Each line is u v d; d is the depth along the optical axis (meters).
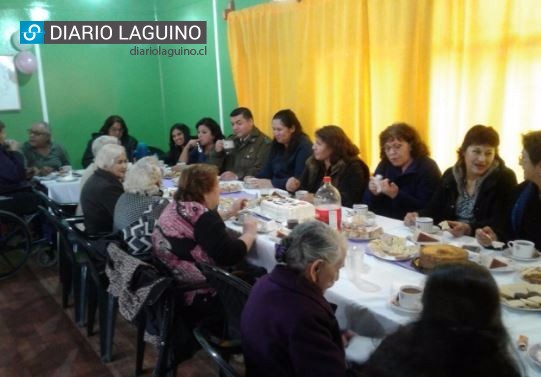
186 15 5.29
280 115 3.53
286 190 3.20
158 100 6.05
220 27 4.83
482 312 0.77
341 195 2.85
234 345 1.51
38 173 4.40
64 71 5.37
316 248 1.24
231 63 4.48
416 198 2.63
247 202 2.66
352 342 1.40
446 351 0.74
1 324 2.87
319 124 3.73
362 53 3.31
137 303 1.75
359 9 3.25
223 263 1.92
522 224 2.02
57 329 2.79
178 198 2.00
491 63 2.65
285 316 1.19
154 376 1.87
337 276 1.33
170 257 1.95
